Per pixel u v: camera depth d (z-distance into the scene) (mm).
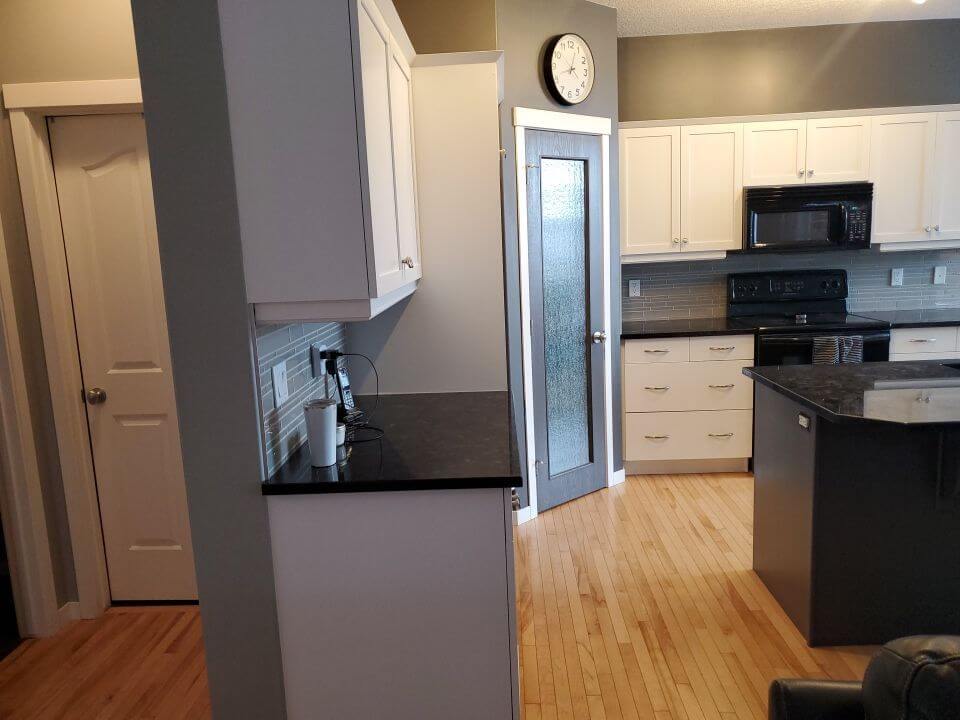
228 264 1782
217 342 1801
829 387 2635
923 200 4316
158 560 3041
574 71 3752
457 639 1901
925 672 948
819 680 1293
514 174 3543
